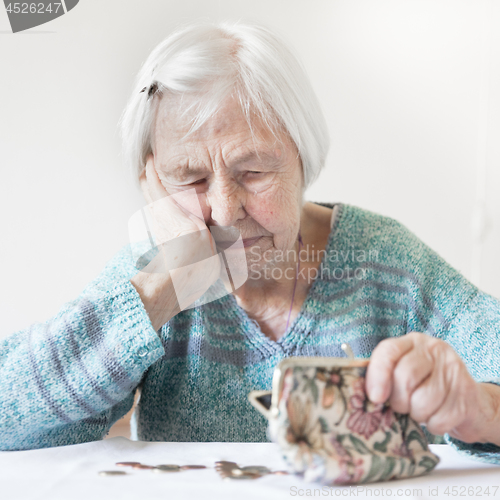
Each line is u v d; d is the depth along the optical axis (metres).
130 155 0.85
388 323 0.91
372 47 2.15
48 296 1.98
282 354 0.87
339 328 0.89
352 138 2.18
